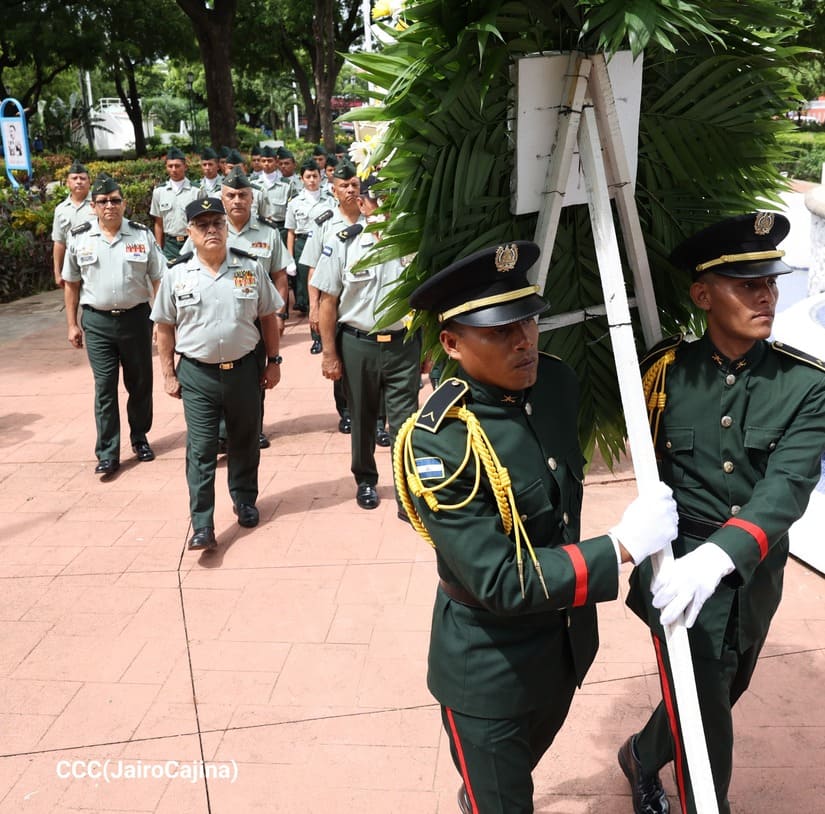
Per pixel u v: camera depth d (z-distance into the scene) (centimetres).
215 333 449
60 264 734
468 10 192
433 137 197
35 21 2942
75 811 289
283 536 479
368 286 471
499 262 193
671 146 229
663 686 241
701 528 229
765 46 217
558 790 288
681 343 235
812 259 625
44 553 472
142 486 559
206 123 5550
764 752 299
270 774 302
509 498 201
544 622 218
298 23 2897
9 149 1486
